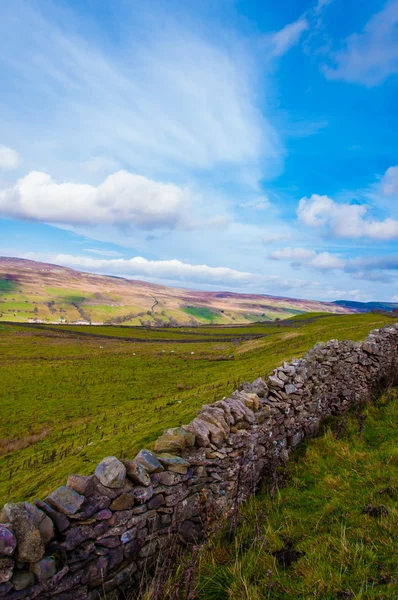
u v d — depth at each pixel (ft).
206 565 16.60
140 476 17.37
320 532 17.85
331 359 37.37
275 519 20.02
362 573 14.24
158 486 18.42
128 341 367.04
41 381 137.59
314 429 33.83
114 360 189.88
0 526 12.75
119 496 16.52
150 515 17.76
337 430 31.89
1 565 12.42
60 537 14.53
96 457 46.88
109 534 15.85
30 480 47.42
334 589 13.76
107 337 404.16
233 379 87.71
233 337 412.36
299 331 205.16
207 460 21.36
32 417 94.99
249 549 16.99
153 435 48.98
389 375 44.14
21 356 217.15
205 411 24.99
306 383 33.09
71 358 204.54
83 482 15.67
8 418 94.68
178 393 94.99
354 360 40.88
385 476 21.70
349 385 39.96
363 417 33.06
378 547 15.67
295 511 20.56
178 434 21.56
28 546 13.10
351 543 16.28
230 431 24.00
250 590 14.20
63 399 111.75
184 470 19.70
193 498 20.20
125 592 16.21
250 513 21.18
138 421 66.28
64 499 14.93
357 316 295.89
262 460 26.45
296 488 23.56
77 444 62.69
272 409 28.40
